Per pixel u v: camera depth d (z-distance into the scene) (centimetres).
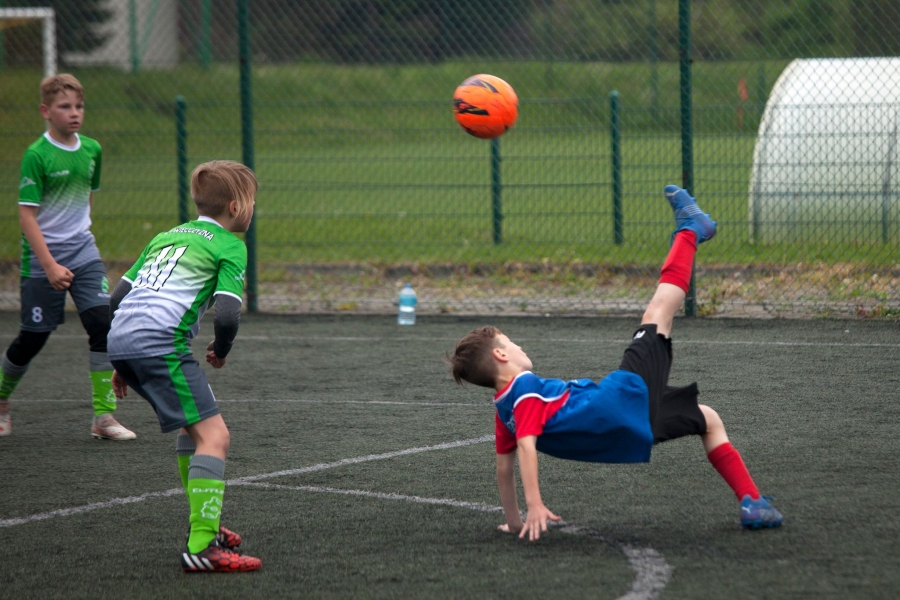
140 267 1109
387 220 3950
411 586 973
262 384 1947
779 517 1092
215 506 1035
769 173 3059
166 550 1102
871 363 1955
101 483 1362
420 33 6500
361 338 2397
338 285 3089
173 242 1093
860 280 2680
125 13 7744
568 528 1128
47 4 6769
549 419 1027
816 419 1567
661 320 1078
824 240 2977
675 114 4344
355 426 1627
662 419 1073
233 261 1070
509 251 3291
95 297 1583
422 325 2547
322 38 6400
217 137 5478
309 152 4866
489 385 1074
